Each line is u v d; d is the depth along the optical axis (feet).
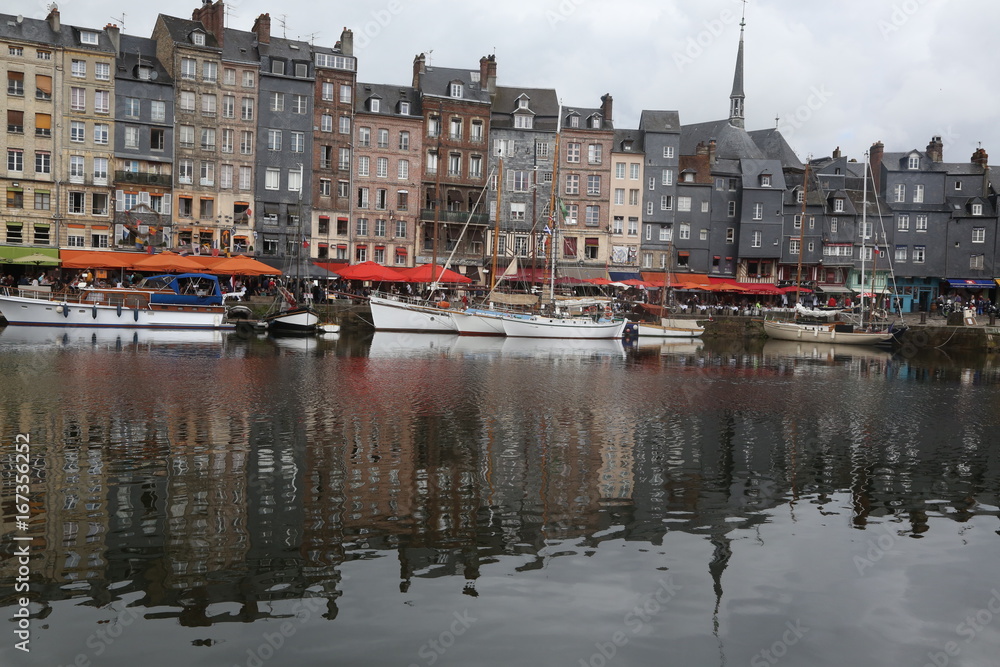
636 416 76.43
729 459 58.80
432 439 61.98
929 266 280.72
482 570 36.09
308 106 240.73
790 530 43.09
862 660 29.43
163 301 162.61
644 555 38.63
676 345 192.95
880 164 289.74
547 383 100.01
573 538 40.65
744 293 281.13
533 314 186.70
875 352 188.34
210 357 115.65
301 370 103.96
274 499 45.19
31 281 179.42
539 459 56.70
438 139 258.37
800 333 211.41
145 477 48.60
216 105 230.68
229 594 32.89
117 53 219.82
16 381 84.12
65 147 213.25
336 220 248.11
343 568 35.81
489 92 270.67
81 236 215.31
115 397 76.02
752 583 35.73
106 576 34.30
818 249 284.20
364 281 225.35
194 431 61.67
